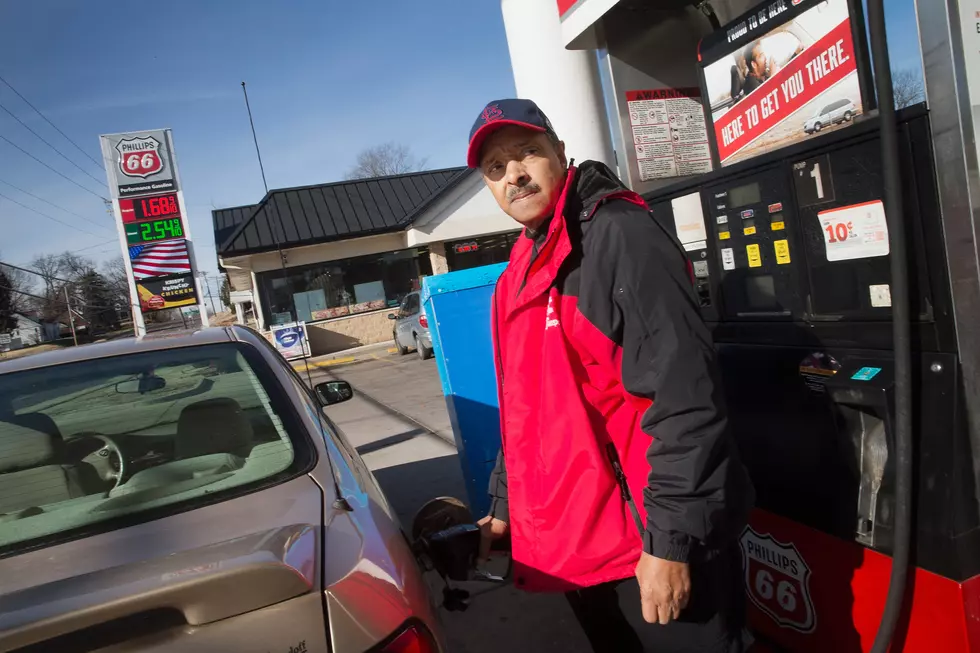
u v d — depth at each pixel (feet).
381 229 60.39
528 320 5.15
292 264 60.08
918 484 5.16
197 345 7.92
